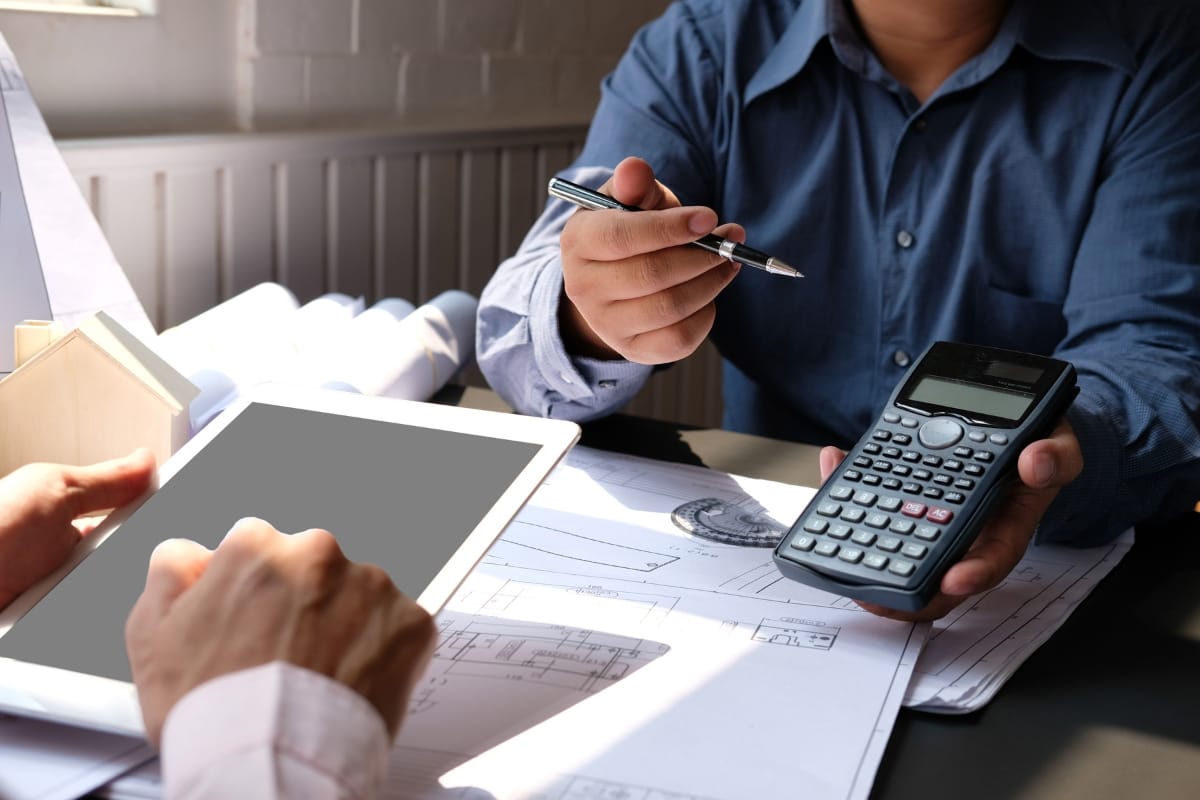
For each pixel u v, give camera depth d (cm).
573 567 63
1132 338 88
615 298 69
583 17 174
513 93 164
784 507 73
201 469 56
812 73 104
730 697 49
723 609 58
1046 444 59
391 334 90
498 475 55
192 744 36
